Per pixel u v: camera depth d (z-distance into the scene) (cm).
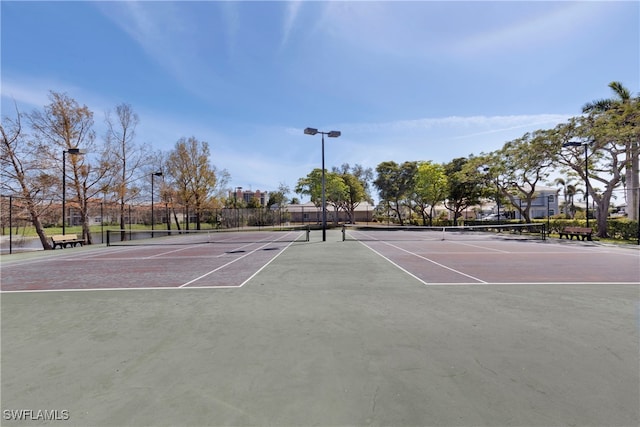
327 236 2639
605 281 786
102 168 2392
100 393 296
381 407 270
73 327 480
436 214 6344
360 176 6925
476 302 598
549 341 409
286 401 280
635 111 2023
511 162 2794
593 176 2352
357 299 624
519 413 259
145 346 404
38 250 1848
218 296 659
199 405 276
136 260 1269
